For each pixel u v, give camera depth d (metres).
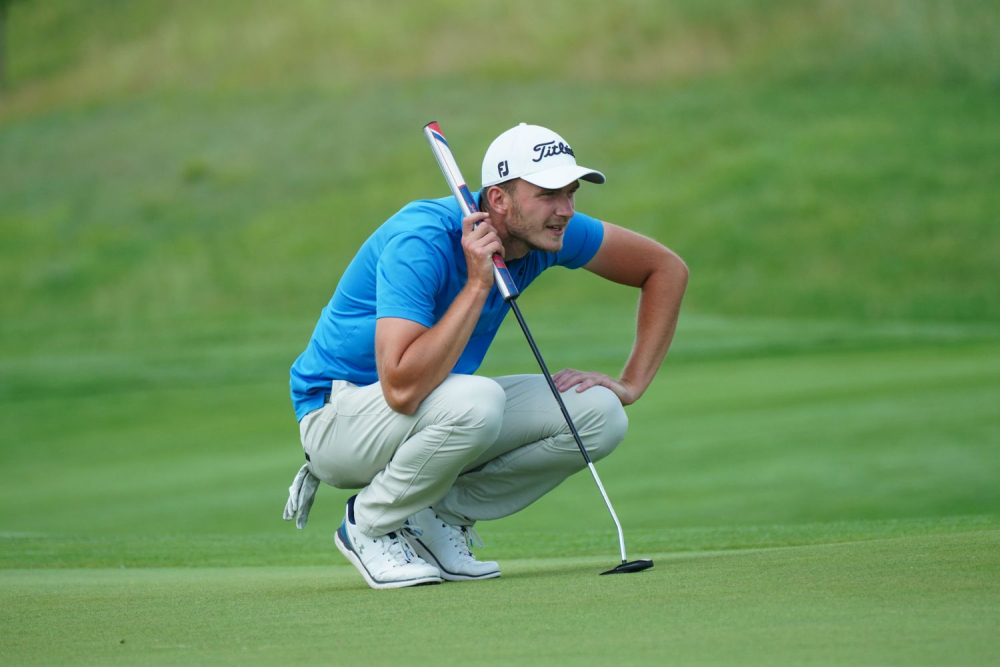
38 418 52.25
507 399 11.38
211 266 99.56
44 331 87.56
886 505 24.33
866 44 124.50
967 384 40.41
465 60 131.12
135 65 139.88
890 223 94.31
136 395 58.94
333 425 10.62
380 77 130.50
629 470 29.77
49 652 7.13
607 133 114.25
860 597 7.58
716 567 9.73
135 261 101.31
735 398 41.06
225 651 6.93
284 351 74.75
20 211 111.25
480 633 7.12
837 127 110.69
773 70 123.12
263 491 30.45
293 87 131.00
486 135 115.94
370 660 6.40
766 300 85.44
